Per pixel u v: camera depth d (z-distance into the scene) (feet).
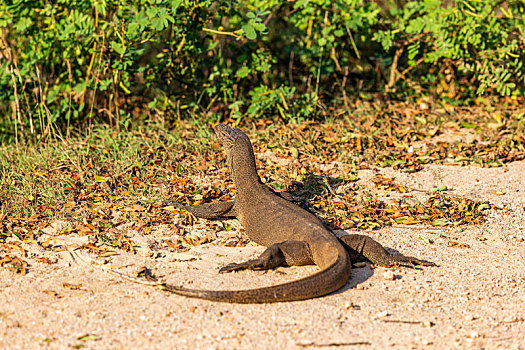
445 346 22.89
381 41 54.49
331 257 27.81
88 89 49.78
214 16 50.67
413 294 27.14
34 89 50.80
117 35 48.29
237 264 29.19
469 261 30.76
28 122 50.72
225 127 35.58
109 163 42.06
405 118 53.47
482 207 36.99
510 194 39.17
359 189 39.75
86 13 51.19
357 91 59.36
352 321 24.54
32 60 49.16
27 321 24.17
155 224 34.22
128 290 26.99
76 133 50.03
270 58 53.42
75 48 50.65
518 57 52.90
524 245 32.81
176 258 30.42
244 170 34.40
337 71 59.67
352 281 28.40
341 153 45.44
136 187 38.81
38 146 47.67
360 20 53.36
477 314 25.57
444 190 39.75
